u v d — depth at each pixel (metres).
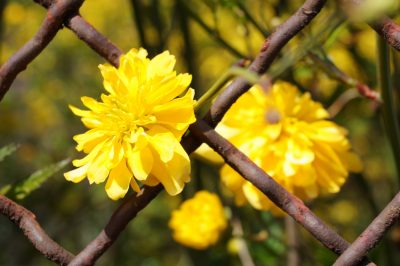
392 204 0.33
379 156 0.86
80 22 0.36
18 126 1.20
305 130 0.41
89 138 0.34
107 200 1.06
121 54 0.36
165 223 1.08
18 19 1.01
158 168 0.33
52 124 1.22
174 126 0.33
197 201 0.53
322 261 0.47
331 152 0.41
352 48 0.63
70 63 1.22
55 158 1.16
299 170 0.40
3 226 1.07
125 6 1.17
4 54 1.10
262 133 0.41
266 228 0.56
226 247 0.53
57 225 1.02
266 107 0.42
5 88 0.37
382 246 0.54
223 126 0.41
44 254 0.36
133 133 0.34
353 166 0.42
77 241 1.11
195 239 0.52
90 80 1.20
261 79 0.34
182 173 0.33
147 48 0.55
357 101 0.62
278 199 0.34
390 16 0.34
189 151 0.35
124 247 1.07
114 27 1.18
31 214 0.36
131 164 0.33
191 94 0.33
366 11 0.30
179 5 0.54
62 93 1.21
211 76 0.96
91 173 0.34
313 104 0.43
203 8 0.77
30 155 1.20
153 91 0.34
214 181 0.66
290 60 0.35
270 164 0.41
